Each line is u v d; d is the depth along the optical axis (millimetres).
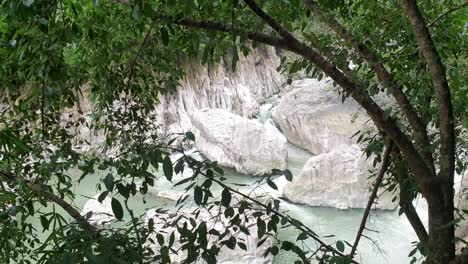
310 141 14008
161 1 2121
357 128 12945
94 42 2729
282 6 2709
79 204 8570
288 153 14359
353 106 13258
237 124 12938
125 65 3514
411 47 3084
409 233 8438
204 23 2377
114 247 1599
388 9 3355
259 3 2727
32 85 2668
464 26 3330
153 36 3086
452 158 2219
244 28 2479
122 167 1882
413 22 2076
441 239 2164
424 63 2918
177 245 5238
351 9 3547
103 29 2654
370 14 3438
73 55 2951
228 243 1771
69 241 1593
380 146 3402
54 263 1521
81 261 1452
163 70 3707
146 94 3754
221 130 12984
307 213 9828
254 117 17453
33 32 1949
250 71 19297
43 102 2457
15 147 2508
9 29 2104
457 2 3434
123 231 2176
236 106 17297
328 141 13523
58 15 2305
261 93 19500
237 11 2562
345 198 10023
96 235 1642
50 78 2221
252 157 12445
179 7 2152
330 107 13555
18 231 2494
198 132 14008
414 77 2832
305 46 2529
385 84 2570
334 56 3295
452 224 2033
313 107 13883
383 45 3430
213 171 1695
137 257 1629
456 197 7152
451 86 3289
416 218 2854
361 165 10016
